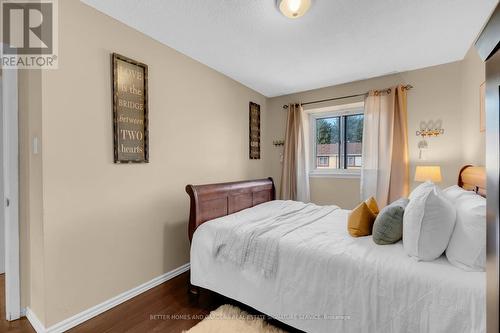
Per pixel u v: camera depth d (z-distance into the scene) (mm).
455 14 1855
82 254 1767
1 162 2471
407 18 1912
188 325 1731
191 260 2037
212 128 2938
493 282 526
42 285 1606
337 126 3650
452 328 1077
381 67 2846
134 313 1867
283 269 1577
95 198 1840
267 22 1990
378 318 1247
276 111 3988
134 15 1916
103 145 1885
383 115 3010
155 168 2279
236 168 3338
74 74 1717
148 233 2225
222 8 1822
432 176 2555
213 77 2941
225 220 2092
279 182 3963
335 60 2672
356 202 3338
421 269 1231
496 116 515
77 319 1731
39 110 1589
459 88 2668
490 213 540
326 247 1534
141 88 2131
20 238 1805
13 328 1690
